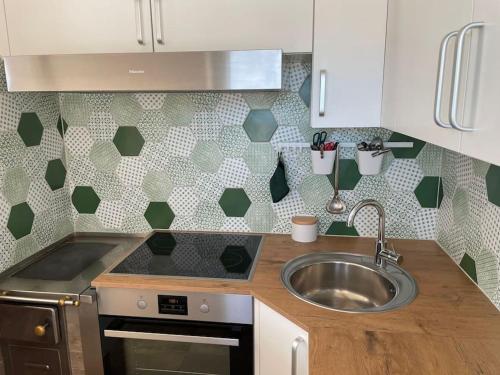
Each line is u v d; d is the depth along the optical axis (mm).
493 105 735
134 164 2078
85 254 1948
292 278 1662
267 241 1967
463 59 858
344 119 1593
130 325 1576
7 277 1706
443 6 980
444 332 1177
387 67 1489
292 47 1523
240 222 2080
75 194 2139
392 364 1031
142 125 2029
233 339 1487
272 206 2041
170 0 1503
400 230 1968
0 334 1606
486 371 1000
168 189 2088
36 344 1622
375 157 1822
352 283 1750
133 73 1445
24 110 1807
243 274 1613
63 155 2094
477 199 1472
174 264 1726
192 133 2008
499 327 1201
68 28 1564
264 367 1495
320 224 2023
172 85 1441
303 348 1276
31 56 1473
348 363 1036
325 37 1515
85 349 1607
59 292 1561
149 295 1546
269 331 1432
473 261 1503
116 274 1627
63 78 1479
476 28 799
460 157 1637
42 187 1939
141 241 2029
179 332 1535
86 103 2037
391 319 1252
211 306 1514
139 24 1526
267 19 1499
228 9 1497
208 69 1420
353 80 1554
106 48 1568
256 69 1408
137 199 2117
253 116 1953
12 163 1752
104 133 2062
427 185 1901
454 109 809
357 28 1504
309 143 1943
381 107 1566
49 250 1989
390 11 1459
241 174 2023
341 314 1287
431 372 998
